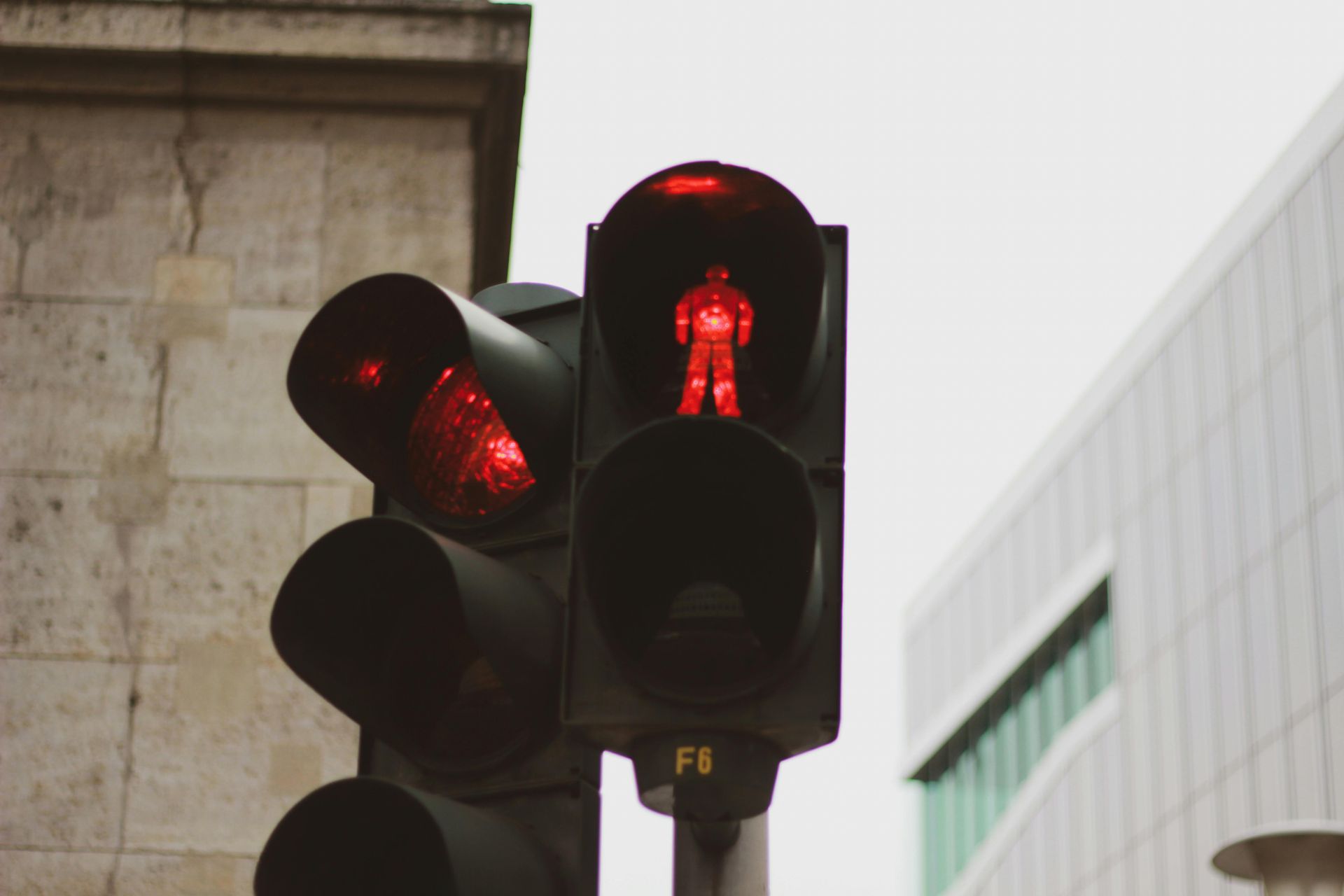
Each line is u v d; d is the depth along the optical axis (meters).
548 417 3.88
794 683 3.38
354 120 8.27
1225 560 46.25
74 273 7.89
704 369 3.82
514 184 8.48
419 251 8.05
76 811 6.94
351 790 3.46
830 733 3.35
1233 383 46.94
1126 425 52.47
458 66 8.27
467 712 3.82
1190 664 47.16
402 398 4.20
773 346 3.84
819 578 3.42
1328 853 10.37
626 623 3.50
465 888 3.26
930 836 63.34
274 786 7.04
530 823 3.59
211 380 7.73
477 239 8.68
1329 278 43.31
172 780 7.02
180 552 7.39
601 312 3.80
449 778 3.71
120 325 7.80
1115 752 50.25
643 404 3.79
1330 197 43.72
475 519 3.94
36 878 6.81
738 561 3.52
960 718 61.19
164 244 7.97
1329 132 44.16
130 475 7.52
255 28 8.27
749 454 3.47
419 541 3.68
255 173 8.14
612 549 3.54
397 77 8.30
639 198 3.90
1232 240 47.78
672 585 3.51
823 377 3.74
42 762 7.00
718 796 3.38
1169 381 50.25
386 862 3.61
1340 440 41.97
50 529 7.40
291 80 8.27
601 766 3.67
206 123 8.23
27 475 7.49
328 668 3.88
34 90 8.19
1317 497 42.56
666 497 3.55
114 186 8.06
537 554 3.85
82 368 7.70
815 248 3.79
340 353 4.16
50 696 7.12
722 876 3.65
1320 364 43.22
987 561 61.03
